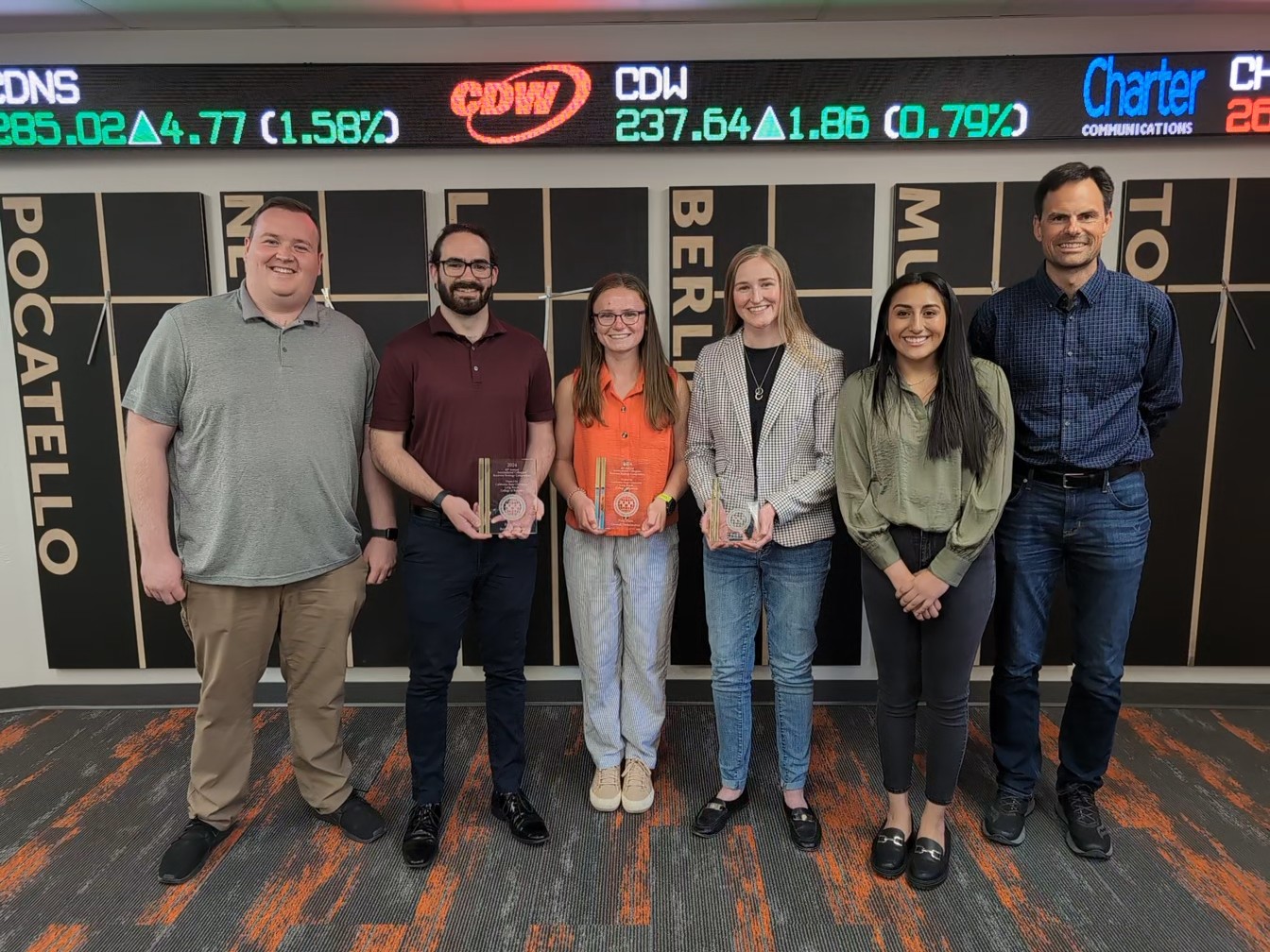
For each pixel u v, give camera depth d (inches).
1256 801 90.7
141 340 106.7
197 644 79.8
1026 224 104.4
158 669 114.6
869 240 105.2
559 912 73.8
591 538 88.0
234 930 71.8
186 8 94.9
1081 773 85.7
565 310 106.7
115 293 105.9
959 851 82.3
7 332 107.5
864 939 70.4
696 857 81.4
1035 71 99.5
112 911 74.1
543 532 111.3
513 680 85.7
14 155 103.4
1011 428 72.2
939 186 103.9
